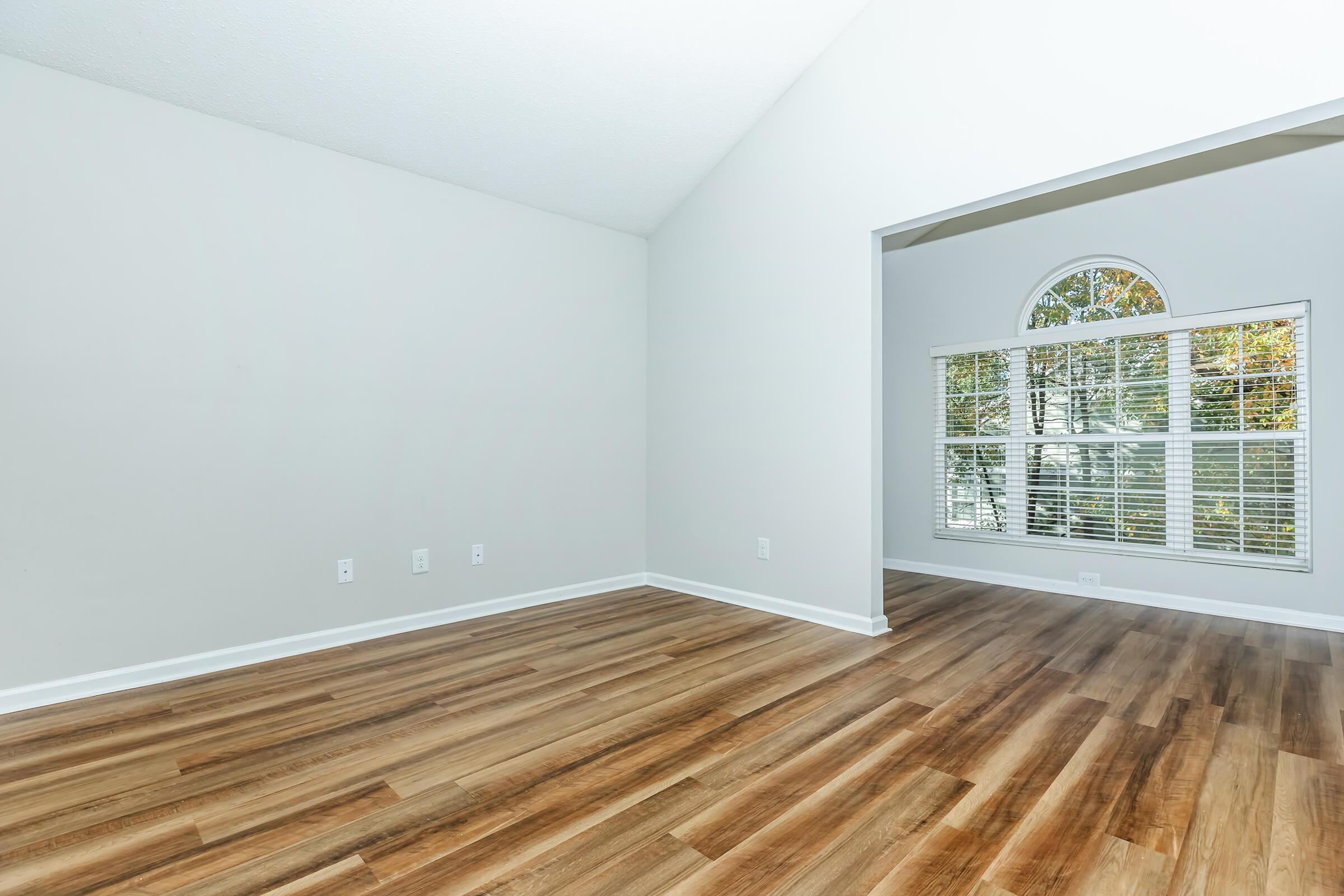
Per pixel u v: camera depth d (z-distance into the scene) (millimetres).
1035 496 4609
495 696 2561
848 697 2533
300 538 3096
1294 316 3580
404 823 1685
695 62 3340
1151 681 2699
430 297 3529
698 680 2719
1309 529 3553
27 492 2451
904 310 5238
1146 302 4121
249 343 2951
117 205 2627
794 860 1524
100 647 2594
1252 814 1707
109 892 1421
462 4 2701
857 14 3398
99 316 2592
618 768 1976
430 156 3395
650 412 4613
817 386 3619
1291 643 3229
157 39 2479
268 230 2998
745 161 3969
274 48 2635
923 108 3166
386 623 3369
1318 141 3506
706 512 4230
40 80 2473
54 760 2031
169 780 1909
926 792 1828
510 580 3881
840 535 3520
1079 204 4340
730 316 4074
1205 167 3836
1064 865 1500
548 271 4059
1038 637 3348
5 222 2412
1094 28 2660
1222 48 2377
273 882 1450
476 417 3721
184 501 2785
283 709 2432
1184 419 3984
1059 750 2076
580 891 1419
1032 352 4605
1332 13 2182
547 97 3252
